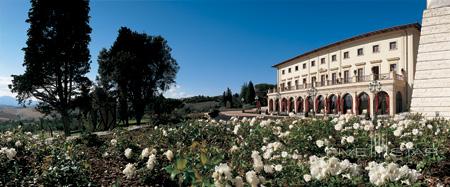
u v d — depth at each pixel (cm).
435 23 883
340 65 3788
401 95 2903
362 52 3469
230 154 450
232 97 7825
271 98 4844
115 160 576
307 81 4459
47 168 395
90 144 783
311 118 734
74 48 2489
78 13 2509
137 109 2831
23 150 615
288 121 827
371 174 273
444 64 854
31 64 2328
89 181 390
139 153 576
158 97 3127
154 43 3344
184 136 765
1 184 391
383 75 2923
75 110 2578
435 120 719
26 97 2381
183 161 270
